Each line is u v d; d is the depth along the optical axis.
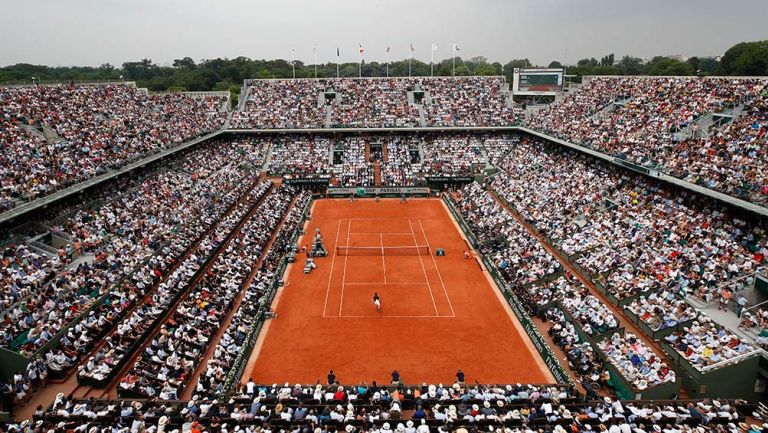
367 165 97.88
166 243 52.78
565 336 39.44
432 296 49.94
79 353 34.53
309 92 114.94
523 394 30.30
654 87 80.81
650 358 34.66
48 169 54.47
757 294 41.19
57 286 40.06
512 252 56.94
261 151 100.25
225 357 36.06
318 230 66.06
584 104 91.44
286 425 27.67
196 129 90.19
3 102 65.12
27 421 27.03
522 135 105.69
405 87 117.69
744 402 30.88
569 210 65.06
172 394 31.88
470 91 115.81
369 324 44.00
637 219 56.19
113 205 58.50
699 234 48.91
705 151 56.53
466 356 38.78
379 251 63.53
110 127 73.38
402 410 30.52
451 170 96.25
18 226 47.12
